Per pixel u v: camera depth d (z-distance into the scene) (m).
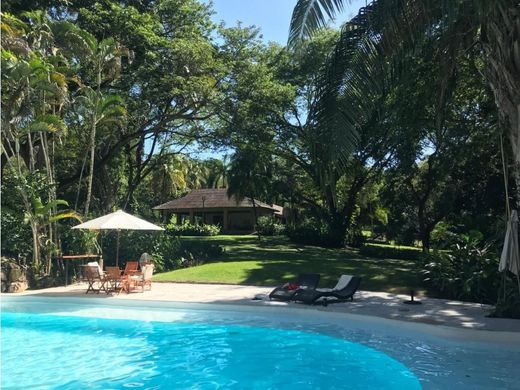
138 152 33.81
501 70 9.71
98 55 20.09
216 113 26.16
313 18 7.95
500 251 13.76
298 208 49.78
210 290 16.20
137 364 8.70
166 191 55.94
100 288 16.19
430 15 8.29
